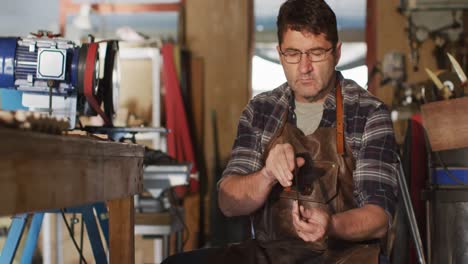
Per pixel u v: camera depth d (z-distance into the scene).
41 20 6.66
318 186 2.07
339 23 6.66
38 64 2.25
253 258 1.94
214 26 6.78
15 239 2.47
